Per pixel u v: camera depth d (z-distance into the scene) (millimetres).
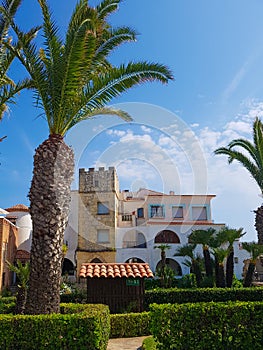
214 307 8484
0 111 14188
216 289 18531
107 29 11633
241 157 22828
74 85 10617
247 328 8398
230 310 8453
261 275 30344
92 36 10289
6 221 24359
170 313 8508
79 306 11320
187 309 8477
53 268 9758
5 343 8094
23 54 11141
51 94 10750
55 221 9883
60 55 10695
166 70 11477
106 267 16578
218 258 21156
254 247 21703
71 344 8133
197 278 22703
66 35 10594
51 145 10312
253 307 8516
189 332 8344
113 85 11516
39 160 10180
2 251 23219
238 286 22250
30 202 10086
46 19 10766
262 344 8320
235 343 8320
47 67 10875
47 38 10820
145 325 13516
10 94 13758
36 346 8117
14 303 15086
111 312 15117
